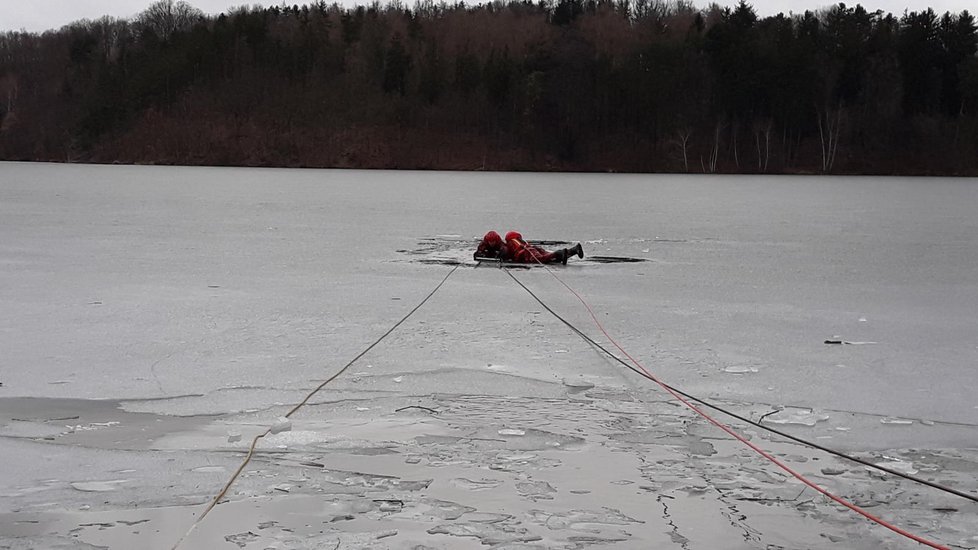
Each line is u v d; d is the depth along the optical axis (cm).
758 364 860
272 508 496
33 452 589
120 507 498
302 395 732
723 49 11062
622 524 477
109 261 1644
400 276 1491
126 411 686
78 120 11856
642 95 10844
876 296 1309
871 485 543
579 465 568
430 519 482
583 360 869
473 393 743
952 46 11019
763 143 10781
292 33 13000
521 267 1650
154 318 1070
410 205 3669
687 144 10831
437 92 11331
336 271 1548
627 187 6159
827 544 458
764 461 582
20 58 13175
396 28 13050
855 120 10869
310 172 8906
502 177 8088
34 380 776
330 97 11469
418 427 646
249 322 1050
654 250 2000
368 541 454
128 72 12194
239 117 11225
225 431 636
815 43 11306
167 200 3781
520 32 12750
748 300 1265
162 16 14838
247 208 3338
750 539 462
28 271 1491
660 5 14200
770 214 3375
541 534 464
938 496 526
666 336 994
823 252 1959
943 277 1531
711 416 684
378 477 545
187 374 798
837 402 730
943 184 7488
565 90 10906
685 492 525
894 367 854
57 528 470
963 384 791
